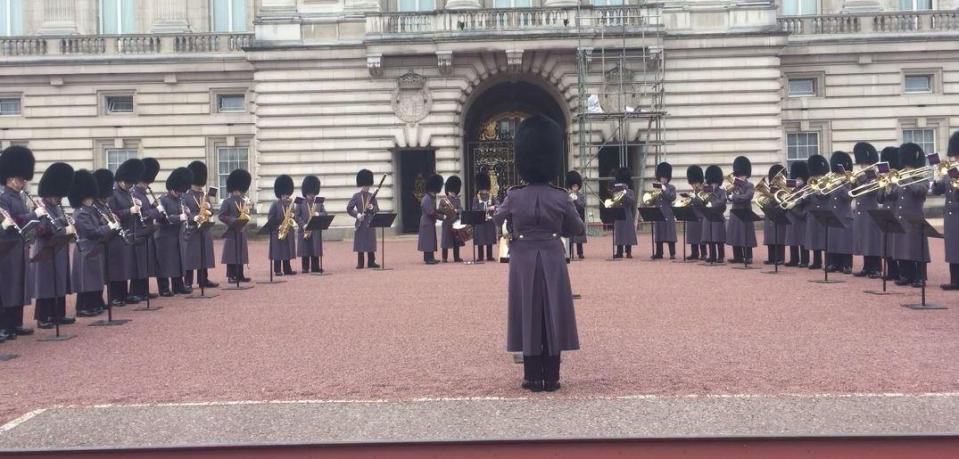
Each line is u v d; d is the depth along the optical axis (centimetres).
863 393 829
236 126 3638
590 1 3350
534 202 878
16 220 1259
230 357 1076
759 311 1359
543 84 3466
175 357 1084
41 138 3662
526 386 867
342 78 3375
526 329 857
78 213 1436
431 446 677
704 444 677
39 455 673
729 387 864
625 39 3219
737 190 2183
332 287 1820
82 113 3650
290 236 2141
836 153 1958
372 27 3288
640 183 3334
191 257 1800
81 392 903
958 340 1088
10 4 3766
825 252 1755
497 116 3819
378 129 3375
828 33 3522
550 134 897
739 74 3341
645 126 3334
